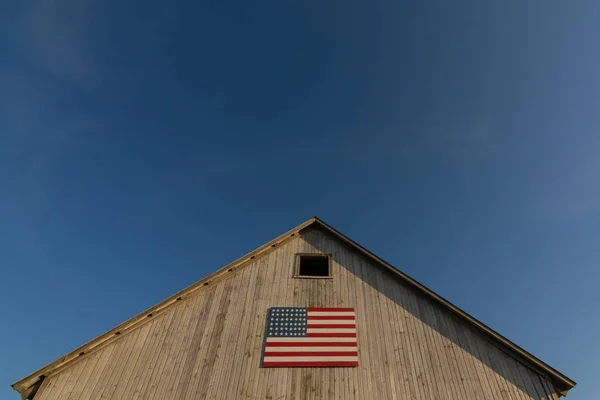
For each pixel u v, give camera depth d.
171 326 13.09
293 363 11.99
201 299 13.89
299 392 11.37
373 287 14.12
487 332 12.59
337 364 11.96
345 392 11.35
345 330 12.80
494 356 12.22
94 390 11.54
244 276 14.58
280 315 13.23
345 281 14.32
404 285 14.20
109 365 12.10
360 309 13.43
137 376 11.85
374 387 11.45
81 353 12.27
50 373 11.90
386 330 12.84
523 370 11.91
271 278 14.47
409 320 13.12
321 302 13.62
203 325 13.09
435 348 12.39
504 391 11.46
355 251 15.43
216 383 11.62
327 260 15.26
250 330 12.90
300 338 12.59
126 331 12.92
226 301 13.78
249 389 11.47
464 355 12.23
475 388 11.49
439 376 11.73
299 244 15.81
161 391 11.51
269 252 15.47
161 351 12.43
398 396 11.28
